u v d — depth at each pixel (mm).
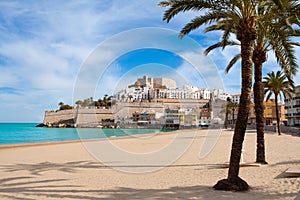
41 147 24922
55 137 42969
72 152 20203
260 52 12109
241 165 11742
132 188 8297
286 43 11078
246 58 8133
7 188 8430
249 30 8227
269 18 10438
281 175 9461
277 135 38344
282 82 38438
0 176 10625
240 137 7922
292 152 17000
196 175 10227
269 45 12078
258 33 11422
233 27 10336
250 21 8305
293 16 10227
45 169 12445
